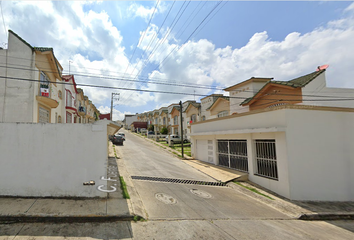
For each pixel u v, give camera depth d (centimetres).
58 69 1480
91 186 624
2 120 1105
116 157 1553
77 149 625
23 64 1163
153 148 2492
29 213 485
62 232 436
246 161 1149
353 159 941
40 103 1267
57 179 605
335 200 887
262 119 1009
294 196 840
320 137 909
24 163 589
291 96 1376
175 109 4075
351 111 973
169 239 445
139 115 7775
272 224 605
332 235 572
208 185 1034
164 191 834
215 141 1470
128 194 708
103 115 4875
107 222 502
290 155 859
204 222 562
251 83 1875
